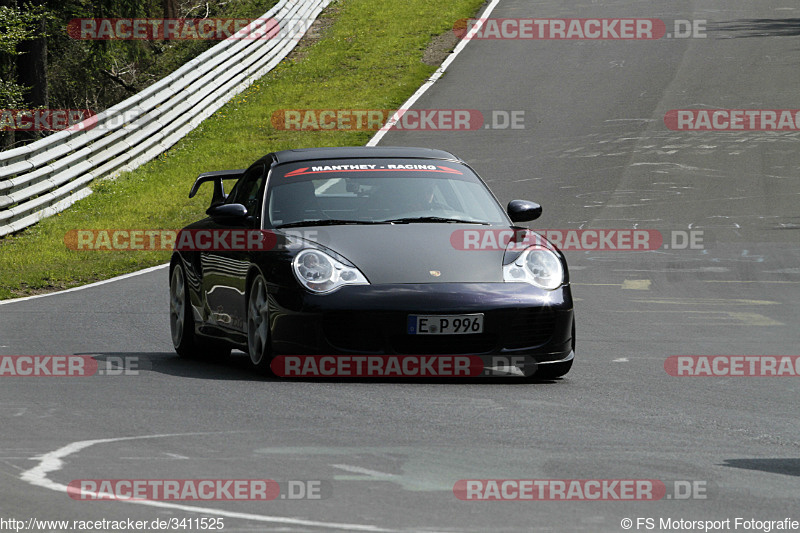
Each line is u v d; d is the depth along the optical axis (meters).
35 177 68.19
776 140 84.31
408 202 28.20
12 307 41.41
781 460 17.95
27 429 19.94
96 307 41.19
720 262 52.56
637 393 24.34
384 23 136.25
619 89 102.69
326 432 19.62
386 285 24.94
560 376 26.45
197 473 16.64
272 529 13.84
